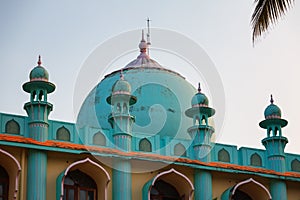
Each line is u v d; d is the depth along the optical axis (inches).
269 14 617.3
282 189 975.0
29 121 855.7
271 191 975.6
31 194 818.2
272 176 964.0
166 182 919.0
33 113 856.9
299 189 1002.7
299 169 1001.5
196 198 919.0
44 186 828.6
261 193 952.3
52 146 839.7
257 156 983.0
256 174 953.5
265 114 1016.9
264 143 1000.9
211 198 919.0
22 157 832.9
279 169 978.7
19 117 855.1
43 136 847.7
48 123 863.1
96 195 868.6
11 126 844.6
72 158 864.3
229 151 966.4
